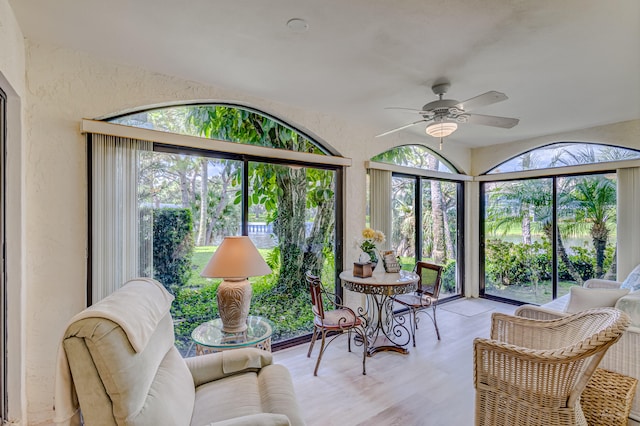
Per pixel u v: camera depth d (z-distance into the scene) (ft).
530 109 11.25
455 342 11.65
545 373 5.16
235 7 5.83
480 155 17.58
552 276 15.19
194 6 5.82
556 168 14.80
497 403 5.71
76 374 3.69
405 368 9.70
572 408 5.08
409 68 8.23
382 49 7.30
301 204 11.87
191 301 9.55
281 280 11.41
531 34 6.63
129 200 8.07
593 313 5.79
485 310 15.49
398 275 11.21
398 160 14.98
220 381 5.94
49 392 7.22
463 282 17.76
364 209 13.24
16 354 6.56
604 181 13.65
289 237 11.59
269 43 7.10
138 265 8.32
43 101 7.20
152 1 5.69
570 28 6.39
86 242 7.64
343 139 12.54
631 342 6.66
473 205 17.90
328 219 12.59
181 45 7.25
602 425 6.35
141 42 7.13
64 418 3.76
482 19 6.13
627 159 12.64
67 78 7.47
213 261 7.64
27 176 7.01
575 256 14.48
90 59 7.73
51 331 7.25
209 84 9.35
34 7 5.86
